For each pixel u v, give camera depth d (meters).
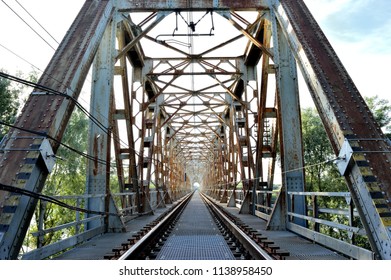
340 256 5.55
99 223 8.32
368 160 4.67
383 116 18.08
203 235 8.81
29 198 4.48
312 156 21.50
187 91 19.58
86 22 7.80
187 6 10.00
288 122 9.04
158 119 22.77
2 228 3.96
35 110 5.46
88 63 7.11
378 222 4.10
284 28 8.50
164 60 15.61
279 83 9.32
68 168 19.67
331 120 5.49
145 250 6.36
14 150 4.78
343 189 20.02
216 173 37.81
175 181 36.75
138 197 13.38
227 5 9.98
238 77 15.92
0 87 14.28
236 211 16.30
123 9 9.98
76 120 20.48
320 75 6.07
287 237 7.62
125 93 11.69
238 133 17.84
